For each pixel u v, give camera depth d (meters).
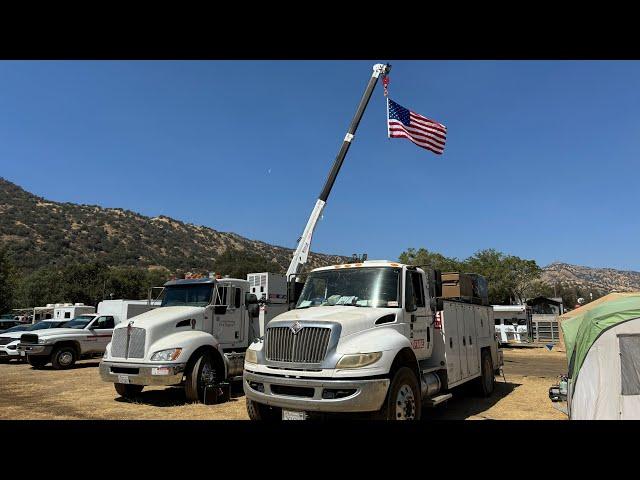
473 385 10.55
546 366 19.02
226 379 10.46
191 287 11.26
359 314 6.58
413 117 17.67
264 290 14.48
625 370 5.56
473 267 47.22
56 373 15.42
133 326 9.78
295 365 6.10
